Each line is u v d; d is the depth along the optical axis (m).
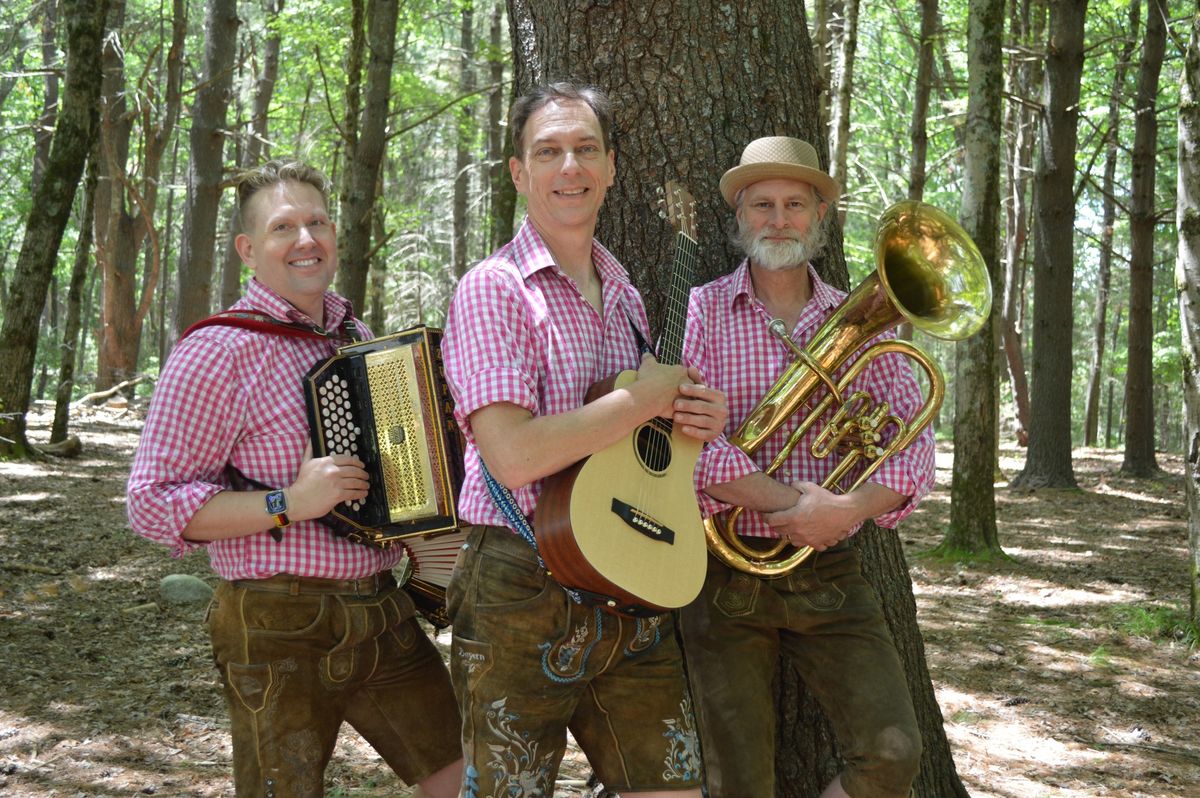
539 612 2.12
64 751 3.92
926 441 2.62
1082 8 12.07
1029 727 4.66
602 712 2.29
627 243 3.05
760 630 2.58
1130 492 12.30
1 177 24.56
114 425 14.10
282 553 2.29
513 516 2.11
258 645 2.29
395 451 2.33
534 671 2.13
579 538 1.99
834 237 3.17
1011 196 17.92
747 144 3.02
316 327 2.45
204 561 6.83
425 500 2.31
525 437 2.01
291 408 2.38
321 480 2.23
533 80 3.14
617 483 2.10
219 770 3.83
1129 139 20.78
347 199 9.42
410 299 23.25
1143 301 13.80
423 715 2.56
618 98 3.03
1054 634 6.18
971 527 8.20
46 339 22.97
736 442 2.56
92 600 5.89
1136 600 6.93
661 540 2.14
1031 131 17.33
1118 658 5.71
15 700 4.38
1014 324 18.02
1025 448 17.52
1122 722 4.74
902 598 3.25
